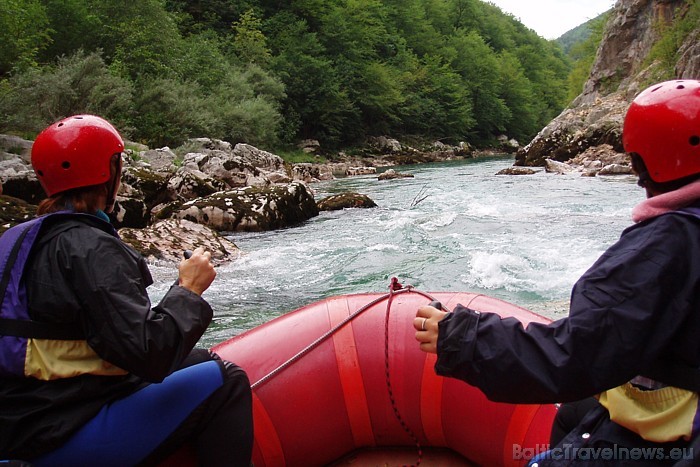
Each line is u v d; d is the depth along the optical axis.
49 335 1.60
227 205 10.84
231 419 1.84
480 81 59.12
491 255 7.65
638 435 1.38
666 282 1.26
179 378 1.78
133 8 27.22
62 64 20.88
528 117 65.75
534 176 19.91
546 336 1.32
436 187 17.39
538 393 1.31
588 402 1.85
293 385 2.60
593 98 38.19
